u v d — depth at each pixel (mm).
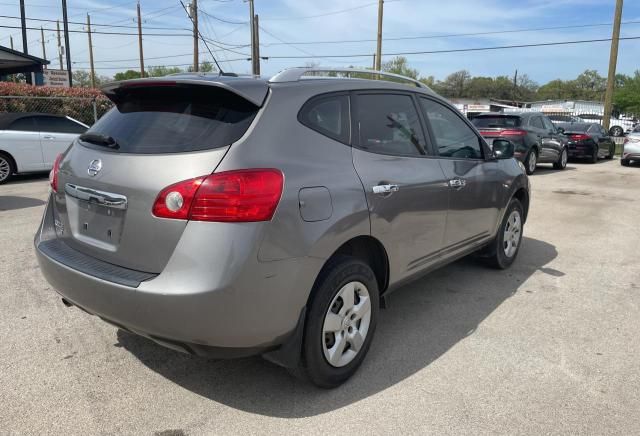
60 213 3172
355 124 3236
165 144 2670
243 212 2461
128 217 2641
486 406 2936
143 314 2518
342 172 2980
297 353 2801
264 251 2516
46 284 4668
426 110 3996
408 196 3443
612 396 3055
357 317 3141
